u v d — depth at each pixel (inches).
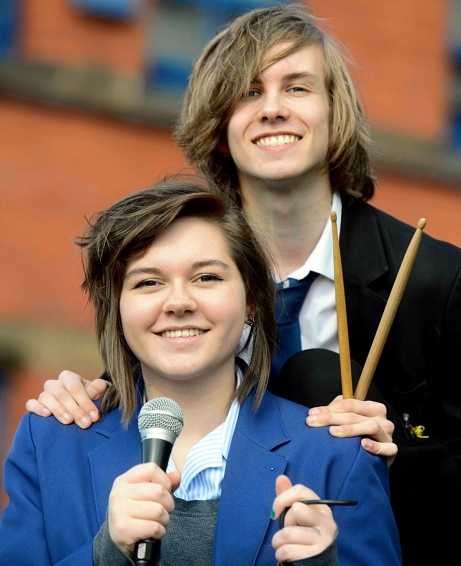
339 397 294.8
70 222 794.8
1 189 787.4
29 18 810.2
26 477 289.6
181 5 847.1
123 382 292.8
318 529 244.1
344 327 293.9
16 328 771.4
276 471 277.4
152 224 286.7
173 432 254.1
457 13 904.9
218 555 267.0
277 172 333.4
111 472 281.9
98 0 823.7
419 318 326.3
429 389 332.2
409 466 307.7
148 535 241.1
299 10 358.9
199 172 355.6
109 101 809.5
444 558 323.6
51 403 299.1
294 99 340.2
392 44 879.7
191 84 359.3
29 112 797.9
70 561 254.1
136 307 282.8
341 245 338.6
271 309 301.0
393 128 872.3
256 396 291.3
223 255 289.4
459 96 895.7
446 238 877.8
